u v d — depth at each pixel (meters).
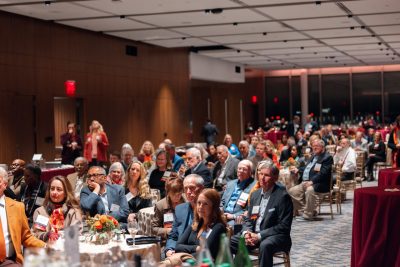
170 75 19.91
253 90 30.66
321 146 10.62
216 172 10.21
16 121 12.95
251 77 30.34
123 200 6.96
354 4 12.18
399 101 29.91
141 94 18.09
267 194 6.11
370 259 6.01
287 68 29.25
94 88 15.74
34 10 12.19
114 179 8.00
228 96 27.12
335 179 11.56
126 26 14.65
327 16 13.70
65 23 14.13
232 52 20.95
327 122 31.06
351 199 12.95
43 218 5.64
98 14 12.73
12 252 5.11
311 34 16.78
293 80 31.55
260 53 21.48
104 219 5.39
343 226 9.79
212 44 18.88
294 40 18.05
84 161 8.80
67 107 14.98
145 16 13.09
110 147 16.45
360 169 14.09
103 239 5.28
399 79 29.80
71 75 14.77
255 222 6.16
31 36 13.37
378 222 5.99
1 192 5.13
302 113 31.08
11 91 12.80
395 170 8.91
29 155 13.31
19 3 11.34
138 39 17.31
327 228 9.64
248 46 19.34
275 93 31.89
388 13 13.45
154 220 6.34
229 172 9.75
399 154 10.55
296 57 23.45
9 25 12.70
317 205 10.84
